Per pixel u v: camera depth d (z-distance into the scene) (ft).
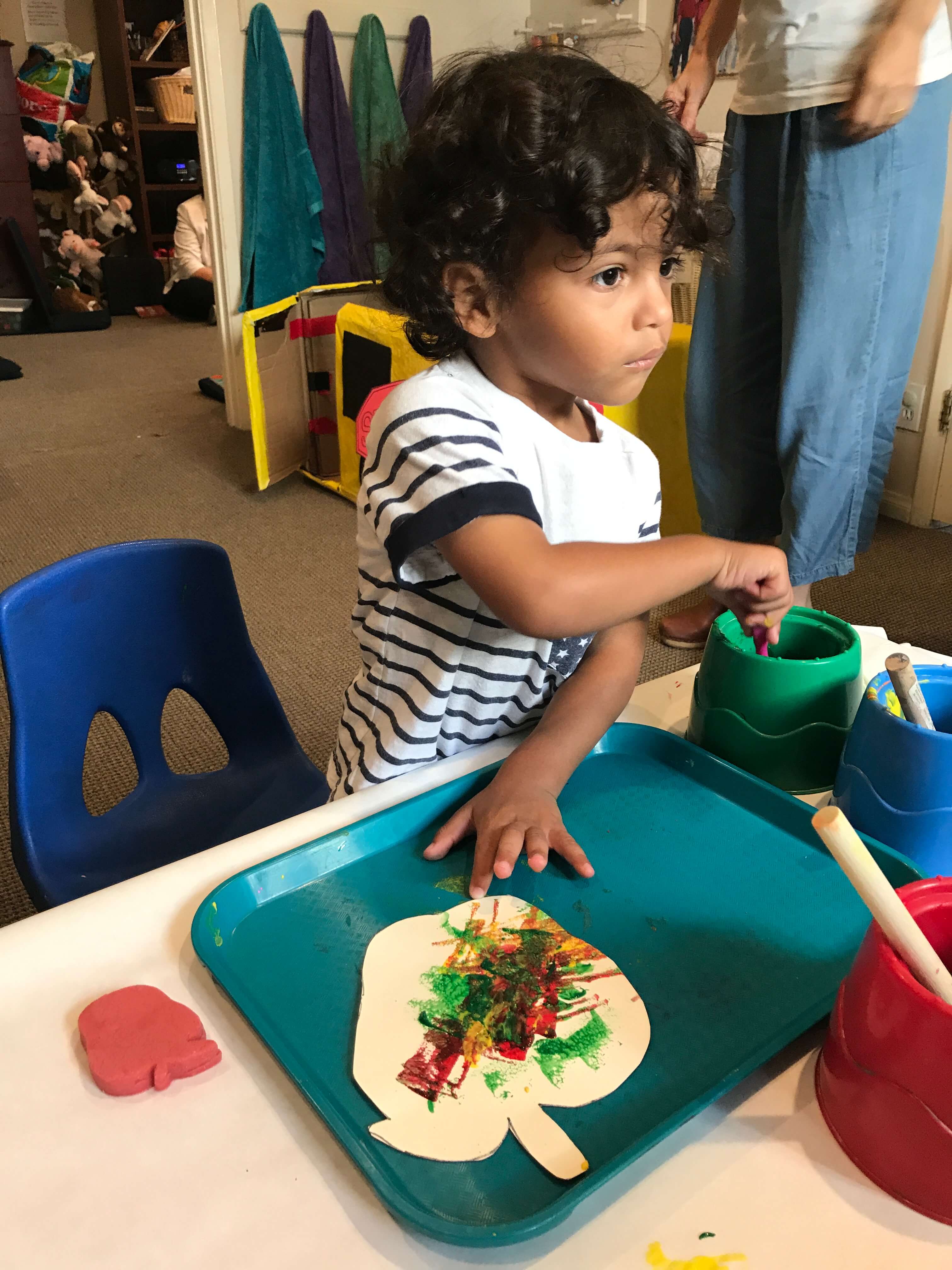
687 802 2.06
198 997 1.58
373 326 8.42
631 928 1.70
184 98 17.49
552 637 1.90
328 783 3.45
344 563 8.33
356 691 2.67
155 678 3.35
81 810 3.18
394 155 2.29
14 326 16.43
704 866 1.86
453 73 2.15
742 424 6.21
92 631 3.12
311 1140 1.34
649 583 1.93
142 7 17.47
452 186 1.99
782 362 5.64
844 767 1.97
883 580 7.77
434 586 2.28
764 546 2.13
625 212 1.87
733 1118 1.38
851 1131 1.32
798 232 5.35
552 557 1.88
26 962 1.63
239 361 11.32
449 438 1.99
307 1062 1.43
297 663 6.79
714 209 2.35
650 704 2.57
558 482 2.29
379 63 10.71
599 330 1.93
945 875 1.85
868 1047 1.29
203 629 3.42
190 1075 1.43
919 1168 1.25
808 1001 1.55
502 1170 1.28
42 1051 1.47
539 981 1.57
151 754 3.41
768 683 2.12
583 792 2.09
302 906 1.74
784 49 5.08
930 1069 1.21
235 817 3.39
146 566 3.23
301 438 10.18
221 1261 1.19
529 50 2.13
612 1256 1.20
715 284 5.91
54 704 3.01
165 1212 1.24
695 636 6.78
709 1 9.06
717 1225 1.24
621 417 7.52
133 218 18.53
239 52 9.85
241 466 10.52
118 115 18.15
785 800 1.98
